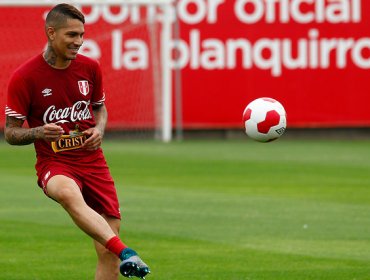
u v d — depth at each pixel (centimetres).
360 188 3841
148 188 3850
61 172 1905
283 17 6078
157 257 2492
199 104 6069
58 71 1927
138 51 5997
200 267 2370
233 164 4725
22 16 5925
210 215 3170
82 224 1798
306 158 5028
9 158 5050
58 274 2297
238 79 6069
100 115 2033
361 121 6188
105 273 1939
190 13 6003
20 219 3089
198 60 6034
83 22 1900
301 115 6141
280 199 3534
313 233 2836
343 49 6141
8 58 5906
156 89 6044
